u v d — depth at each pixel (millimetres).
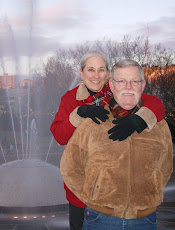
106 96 2779
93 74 2869
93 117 1979
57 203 5895
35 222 5223
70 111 2746
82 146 2025
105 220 1971
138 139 1934
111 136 1859
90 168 1990
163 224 5484
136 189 1919
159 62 29344
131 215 1942
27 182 6324
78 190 2107
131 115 1893
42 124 40125
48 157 18484
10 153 21094
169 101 26703
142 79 1963
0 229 4824
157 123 2047
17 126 41781
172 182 10398
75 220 2717
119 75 1921
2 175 6477
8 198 5855
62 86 37969
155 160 1957
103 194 1942
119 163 1917
